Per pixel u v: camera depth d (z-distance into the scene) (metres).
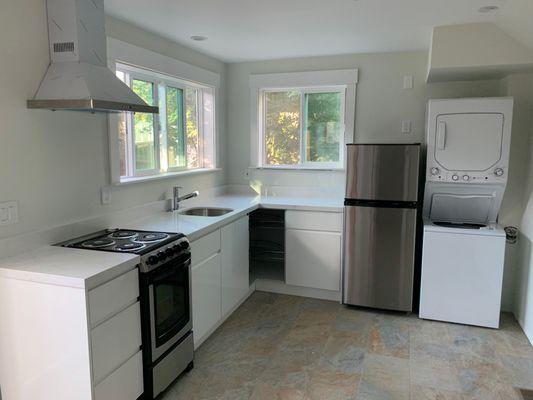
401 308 3.49
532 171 3.19
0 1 1.95
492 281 3.19
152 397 2.24
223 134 4.43
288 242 3.83
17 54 2.04
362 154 3.42
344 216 3.54
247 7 2.58
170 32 3.15
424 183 3.61
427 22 2.91
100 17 2.28
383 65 3.90
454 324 3.32
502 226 3.50
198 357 2.79
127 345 2.06
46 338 1.88
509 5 2.52
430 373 2.61
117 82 2.29
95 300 1.82
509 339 3.06
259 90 4.34
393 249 3.44
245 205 3.74
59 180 2.34
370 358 2.79
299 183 4.31
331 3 2.51
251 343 2.99
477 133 3.18
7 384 2.01
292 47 3.67
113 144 2.72
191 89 4.00
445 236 3.25
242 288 3.64
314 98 4.24
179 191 3.63
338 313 3.53
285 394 2.39
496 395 2.37
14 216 2.08
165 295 2.32
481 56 2.98
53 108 2.06
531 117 3.29
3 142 2.00
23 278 1.86
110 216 2.76
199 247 2.78
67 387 1.88
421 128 3.86
